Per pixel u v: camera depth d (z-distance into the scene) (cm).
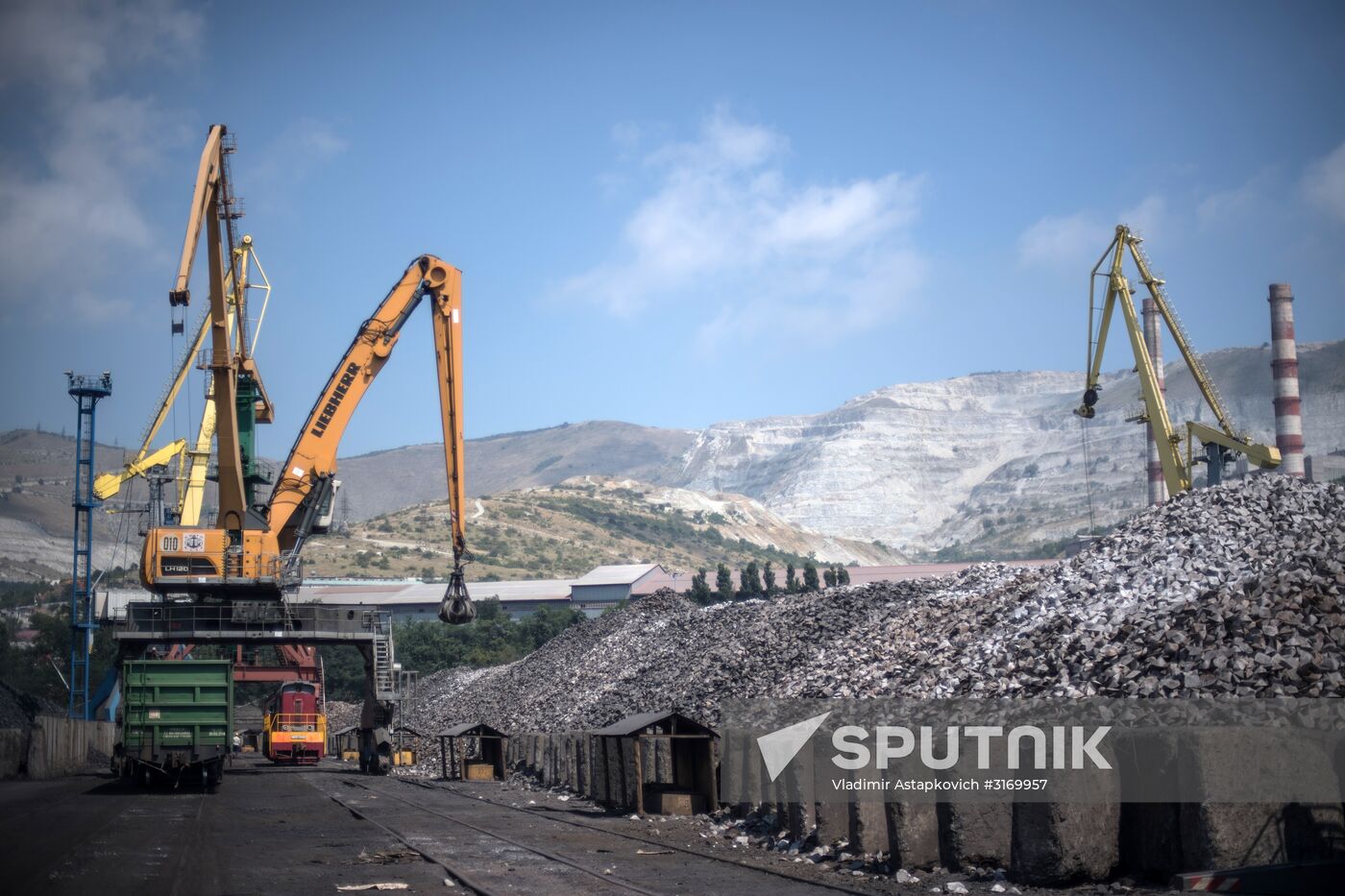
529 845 2511
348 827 2886
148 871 2048
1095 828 1847
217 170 5059
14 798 3597
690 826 2908
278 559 5250
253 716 11844
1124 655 2361
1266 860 1673
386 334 5659
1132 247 8112
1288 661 2016
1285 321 9262
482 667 10488
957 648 3122
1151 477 10244
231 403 5266
